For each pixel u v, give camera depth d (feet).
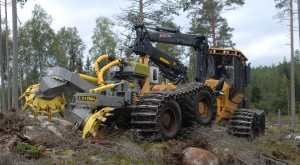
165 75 34.68
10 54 118.83
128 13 67.67
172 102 27.71
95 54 120.06
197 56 36.65
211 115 31.48
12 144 22.20
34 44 116.57
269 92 208.13
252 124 35.29
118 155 23.03
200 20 95.55
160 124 26.45
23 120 28.04
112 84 28.53
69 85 29.22
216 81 36.17
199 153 23.16
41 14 117.80
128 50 31.60
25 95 30.86
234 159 25.02
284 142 34.83
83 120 25.82
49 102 29.09
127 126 30.60
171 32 34.63
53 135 25.77
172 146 25.72
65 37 130.00
